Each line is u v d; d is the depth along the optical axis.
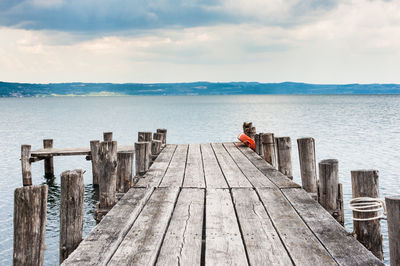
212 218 5.16
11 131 38.50
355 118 51.94
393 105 99.50
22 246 3.70
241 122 47.62
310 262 3.71
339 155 22.12
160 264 3.73
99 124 47.19
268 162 10.09
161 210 5.50
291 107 94.50
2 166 19.30
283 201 5.91
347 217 10.96
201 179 7.71
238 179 7.64
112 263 3.73
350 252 3.93
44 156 15.28
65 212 4.57
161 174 8.26
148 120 53.16
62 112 80.69
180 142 29.02
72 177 4.57
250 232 4.59
